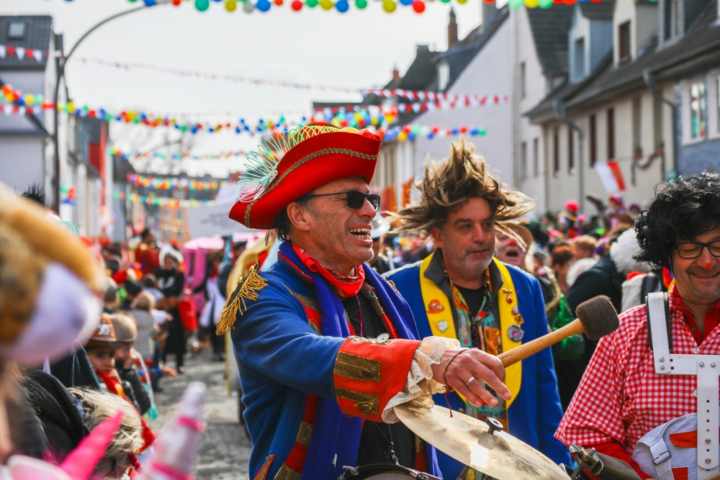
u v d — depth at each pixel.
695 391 2.40
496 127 32.09
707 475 2.36
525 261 4.70
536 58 30.33
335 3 6.61
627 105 22.75
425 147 32.22
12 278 0.72
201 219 12.92
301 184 2.30
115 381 4.09
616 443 2.49
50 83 32.94
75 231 2.64
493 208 3.43
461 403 3.18
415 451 2.38
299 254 2.34
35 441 1.79
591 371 2.56
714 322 2.44
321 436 2.14
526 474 1.66
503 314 3.35
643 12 23.33
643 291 4.04
